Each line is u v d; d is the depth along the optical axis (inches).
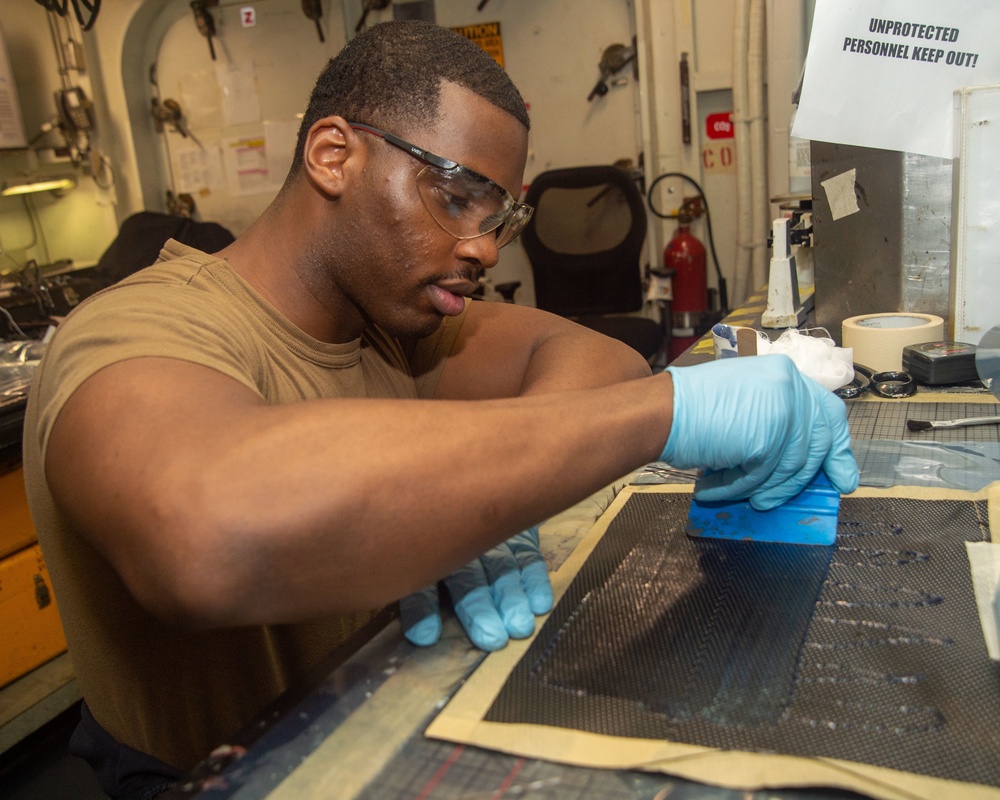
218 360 22.6
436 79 26.7
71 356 22.6
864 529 27.3
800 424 26.5
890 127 42.9
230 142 135.5
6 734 63.4
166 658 30.6
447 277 29.2
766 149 107.7
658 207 120.5
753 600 23.9
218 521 17.9
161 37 132.6
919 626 21.8
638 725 19.0
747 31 104.3
